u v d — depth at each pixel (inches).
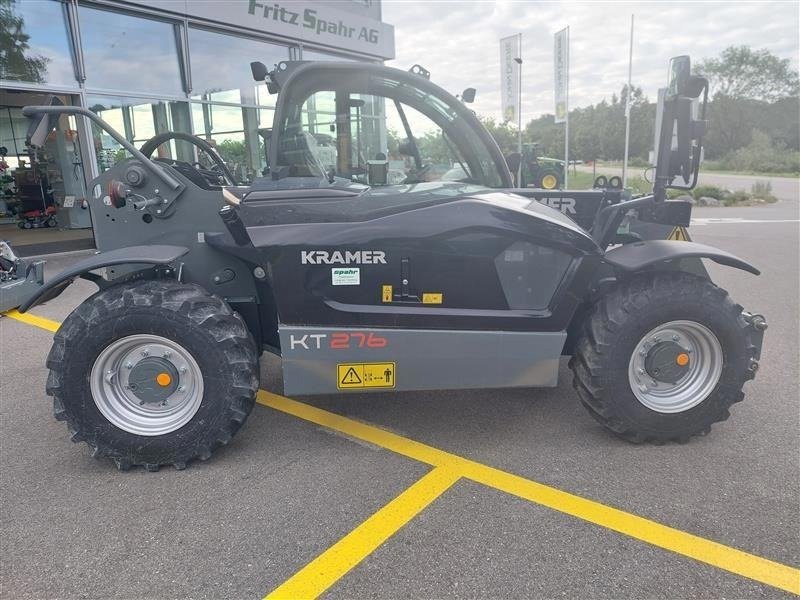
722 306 115.1
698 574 83.8
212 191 125.0
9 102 488.1
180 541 92.0
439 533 93.4
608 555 87.8
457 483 107.7
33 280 231.3
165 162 136.4
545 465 113.9
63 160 441.1
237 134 423.8
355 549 89.7
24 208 469.7
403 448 121.3
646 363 117.9
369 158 129.4
